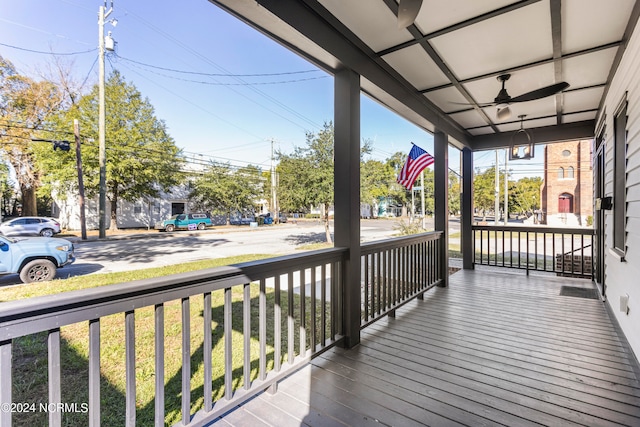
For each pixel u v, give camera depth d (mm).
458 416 1727
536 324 3115
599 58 2863
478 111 4348
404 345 2641
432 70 3100
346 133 2557
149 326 3484
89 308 1162
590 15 2219
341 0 2051
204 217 20703
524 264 6996
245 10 1771
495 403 1844
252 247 11664
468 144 5625
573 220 20172
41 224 14273
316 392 1957
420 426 1646
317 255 2287
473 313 3455
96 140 14734
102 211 13781
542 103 4035
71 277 6137
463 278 5191
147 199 19922
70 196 18094
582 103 4059
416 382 2070
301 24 1997
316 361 2359
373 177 14977
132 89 16188
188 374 1523
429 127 4305
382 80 2951
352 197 2580
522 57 2850
